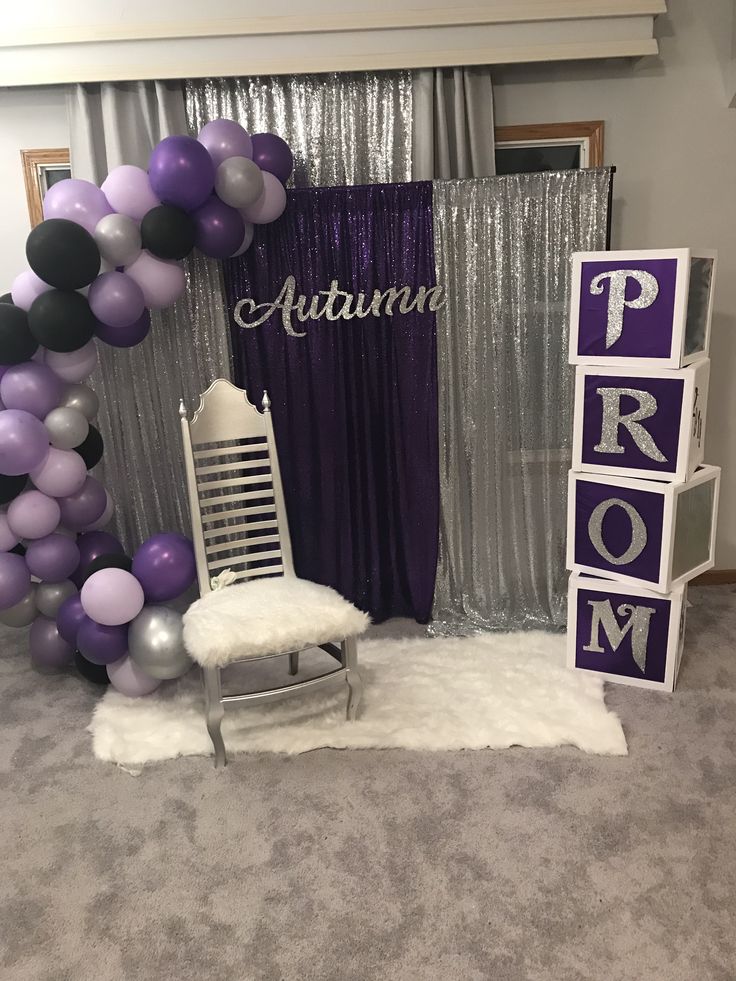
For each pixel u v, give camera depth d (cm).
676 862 190
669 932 171
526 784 220
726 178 317
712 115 312
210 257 279
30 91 307
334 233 292
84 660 271
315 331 300
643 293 241
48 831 209
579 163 320
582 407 258
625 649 266
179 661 247
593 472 261
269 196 266
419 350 303
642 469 252
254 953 170
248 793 221
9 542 264
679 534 254
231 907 183
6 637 326
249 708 260
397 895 184
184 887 189
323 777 227
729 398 338
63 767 236
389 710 255
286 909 182
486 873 189
